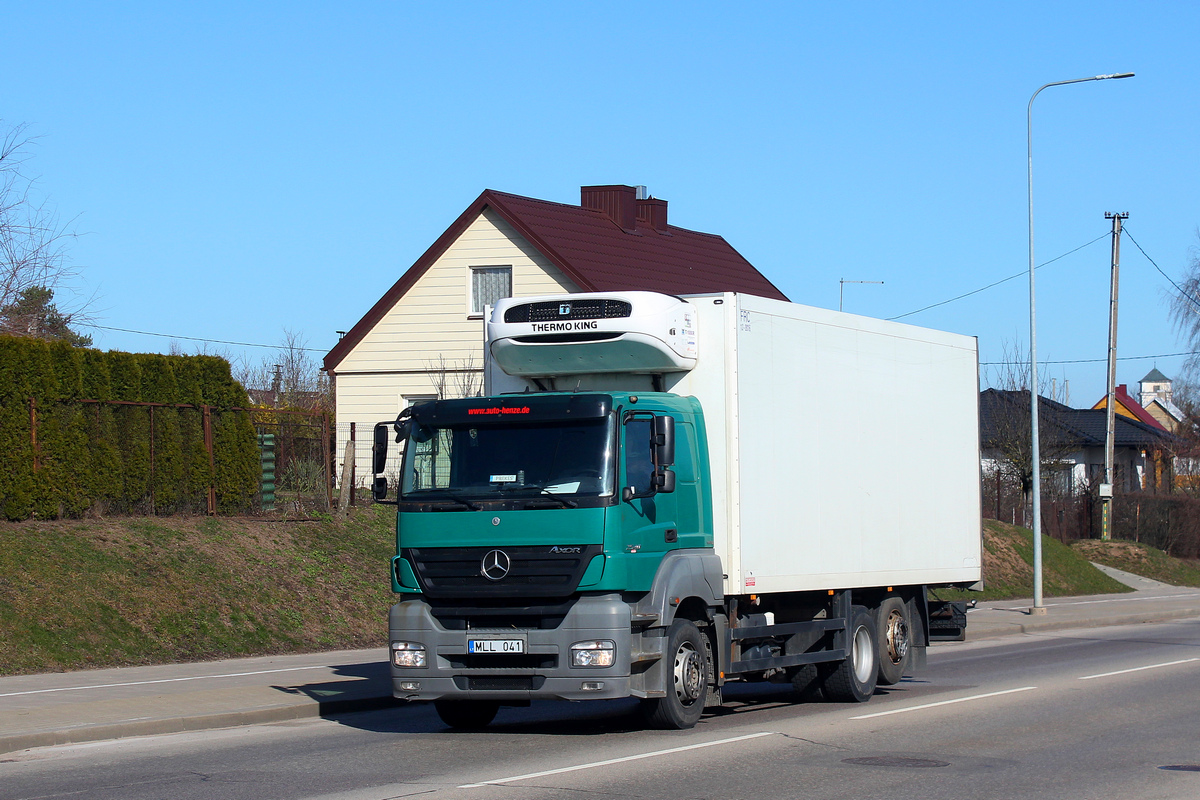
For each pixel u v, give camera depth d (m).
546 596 10.60
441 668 10.80
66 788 8.88
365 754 10.29
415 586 11.01
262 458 22.73
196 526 20.34
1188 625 27.31
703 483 11.75
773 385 12.45
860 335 14.07
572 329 11.79
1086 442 60.97
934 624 16.38
